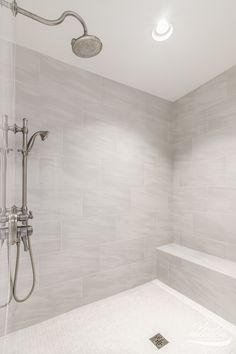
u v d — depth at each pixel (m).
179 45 1.37
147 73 1.67
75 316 1.47
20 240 1.04
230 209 1.62
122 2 1.06
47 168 1.41
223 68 1.64
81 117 1.57
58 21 0.85
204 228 1.82
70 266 1.50
